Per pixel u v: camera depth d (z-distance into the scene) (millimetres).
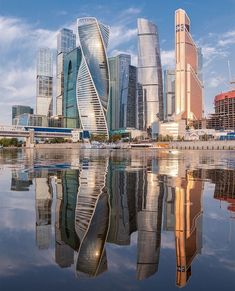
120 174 37938
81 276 8461
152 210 17234
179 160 73625
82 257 9930
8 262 9500
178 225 13969
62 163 60688
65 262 9508
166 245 11195
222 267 9062
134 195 22297
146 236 12344
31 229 13211
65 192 23641
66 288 7727
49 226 13758
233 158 85062
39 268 9047
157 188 25781
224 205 18516
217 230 13047
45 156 98312
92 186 27094
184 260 9641
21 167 49438
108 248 10906
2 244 11172
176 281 8133
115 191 24172
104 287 7793
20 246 10977
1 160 72188
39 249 10695
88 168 47750
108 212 16734
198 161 68812
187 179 32500
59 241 11617
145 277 8383
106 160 73688
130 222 14570
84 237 12164
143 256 10086
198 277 8367
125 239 11953
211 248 10781
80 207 18016
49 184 28344
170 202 19562
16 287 7777
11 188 25672
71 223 14305
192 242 11492
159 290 7617
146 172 40531
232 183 28953
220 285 7875
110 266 9227
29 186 26953
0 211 16750
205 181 30578
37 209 17391
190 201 19859
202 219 15070
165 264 9344
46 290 7613
